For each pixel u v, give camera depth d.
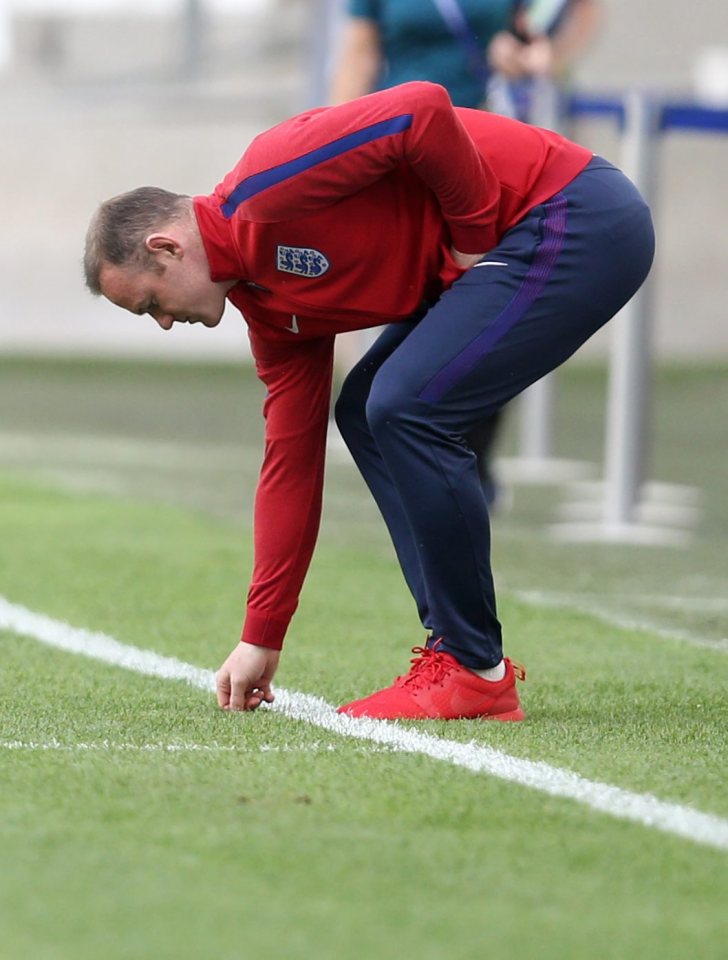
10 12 80.06
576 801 8.50
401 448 10.14
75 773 8.95
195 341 63.50
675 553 19.77
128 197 9.83
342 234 9.76
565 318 10.18
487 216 9.91
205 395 44.88
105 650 13.35
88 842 7.64
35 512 22.36
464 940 6.47
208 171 67.69
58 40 79.06
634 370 21.02
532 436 28.64
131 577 17.27
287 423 10.73
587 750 9.74
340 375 41.56
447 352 10.05
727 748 9.87
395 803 8.41
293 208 9.51
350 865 7.37
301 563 10.83
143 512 22.58
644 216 10.44
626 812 8.30
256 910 6.76
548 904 6.91
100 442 32.66
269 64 74.31
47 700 11.27
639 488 21.33
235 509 23.27
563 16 21.58
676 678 12.46
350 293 9.98
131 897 6.89
